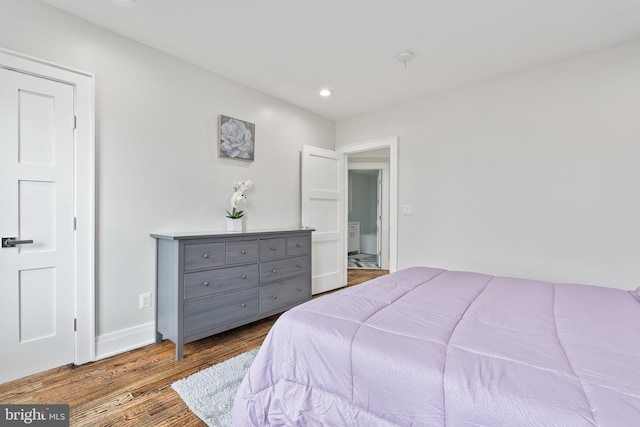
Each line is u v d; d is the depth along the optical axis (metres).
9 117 1.84
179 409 1.63
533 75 2.76
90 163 2.13
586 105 2.51
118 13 2.05
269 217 3.45
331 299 1.51
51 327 2.01
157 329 2.46
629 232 2.35
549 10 1.96
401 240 3.62
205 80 2.84
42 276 1.97
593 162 2.48
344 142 4.22
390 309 1.36
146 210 2.45
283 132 3.59
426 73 2.87
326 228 4.03
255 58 2.64
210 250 2.37
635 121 2.32
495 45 2.39
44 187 1.97
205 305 2.34
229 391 1.78
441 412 0.89
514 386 0.82
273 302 2.86
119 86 2.30
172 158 2.61
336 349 1.15
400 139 3.65
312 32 2.25
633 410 0.70
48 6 1.98
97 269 2.21
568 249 2.60
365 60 2.65
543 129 2.71
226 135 2.97
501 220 2.94
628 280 2.35
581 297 1.54
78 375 1.96
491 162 2.99
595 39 2.30
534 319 1.23
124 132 2.33
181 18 2.10
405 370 0.98
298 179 3.78
